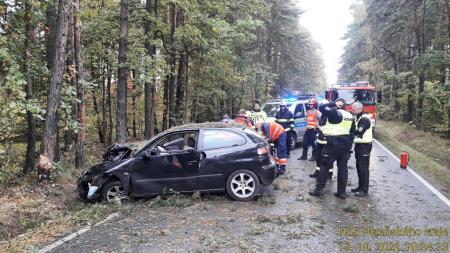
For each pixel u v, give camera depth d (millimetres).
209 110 27234
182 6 15508
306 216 7094
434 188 9234
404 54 34156
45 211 8070
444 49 23828
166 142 8641
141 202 8234
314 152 13039
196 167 8297
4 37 8898
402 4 26609
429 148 19656
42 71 10688
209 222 6812
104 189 8406
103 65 17422
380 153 15125
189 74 22000
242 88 29844
